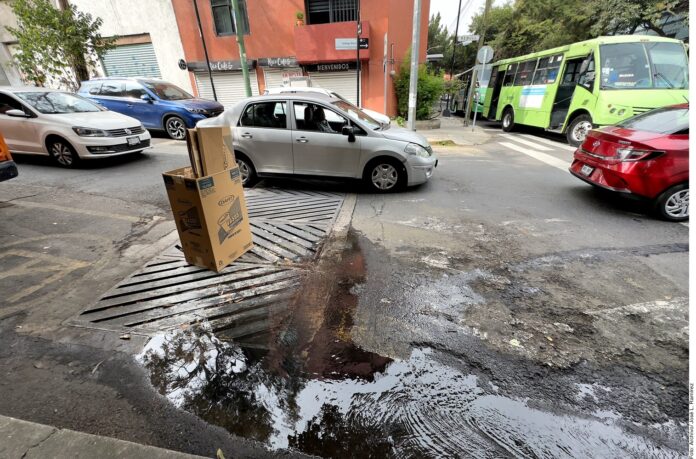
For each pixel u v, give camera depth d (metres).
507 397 2.00
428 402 1.97
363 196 5.51
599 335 2.46
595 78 8.94
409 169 5.36
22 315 2.64
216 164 3.00
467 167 7.42
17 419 1.72
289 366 2.21
